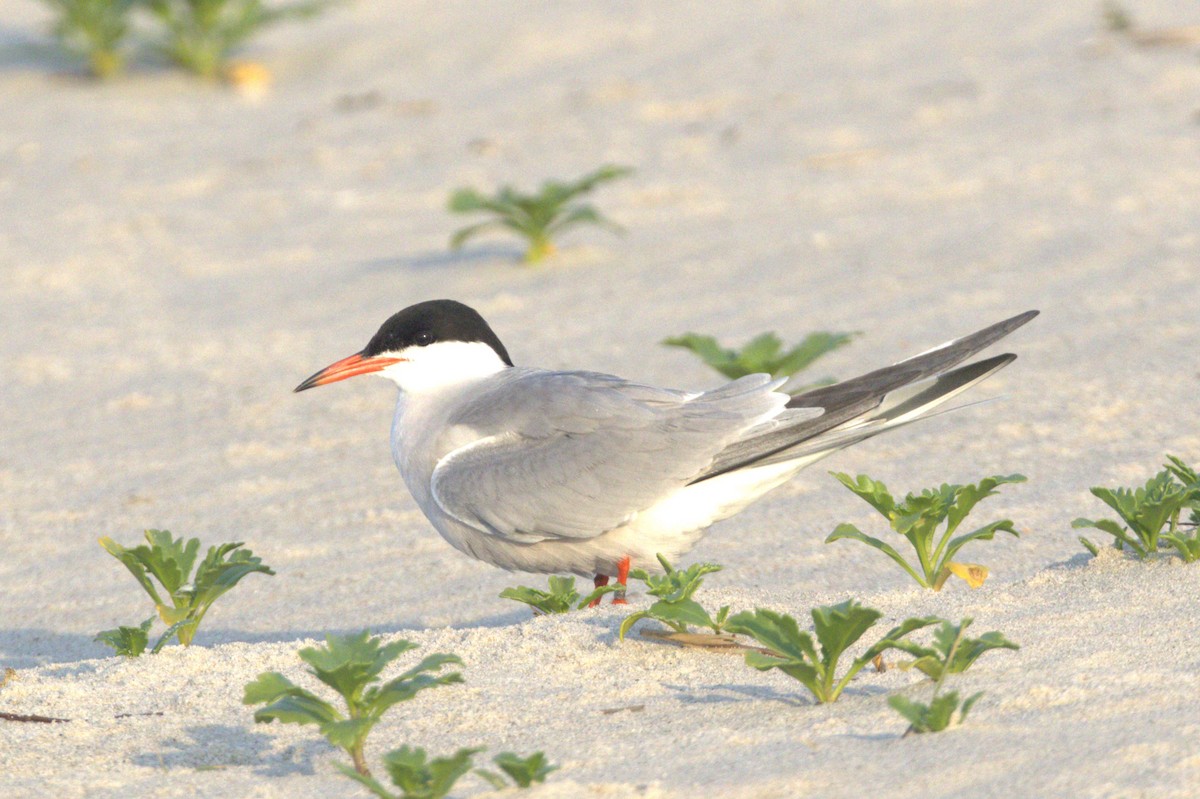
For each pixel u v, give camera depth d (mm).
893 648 6613
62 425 12852
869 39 23812
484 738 5898
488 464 8047
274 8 27422
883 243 15188
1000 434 10742
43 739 6164
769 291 14195
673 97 21688
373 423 12500
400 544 10172
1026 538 8867
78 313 15570
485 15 27188
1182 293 12883
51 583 9859
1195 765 4930
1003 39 23016
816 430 7621
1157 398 10914
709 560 9211
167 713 6406
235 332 14695
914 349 12250
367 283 15789
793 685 6305
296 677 6734
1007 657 6309
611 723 5941
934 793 4938
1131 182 16141
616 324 13758
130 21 25438
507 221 15914
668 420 7828
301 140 21344
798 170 18047
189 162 20672
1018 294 13367
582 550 8031
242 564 7730
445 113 22031
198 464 11820
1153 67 20578
